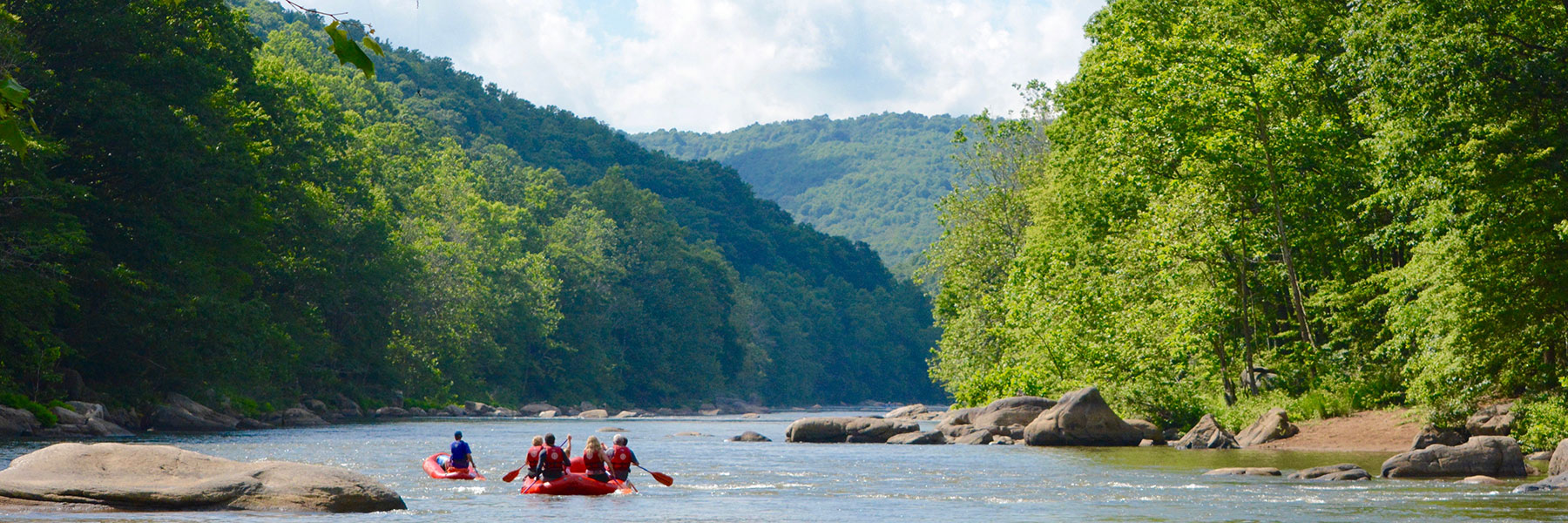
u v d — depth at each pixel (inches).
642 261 6378.0
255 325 2251.5
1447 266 1028.5
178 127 1893.5
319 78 5620.1
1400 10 995.3
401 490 797.2
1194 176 1469.0
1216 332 1441.9
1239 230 1403.8
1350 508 642.8
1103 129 1691.7
